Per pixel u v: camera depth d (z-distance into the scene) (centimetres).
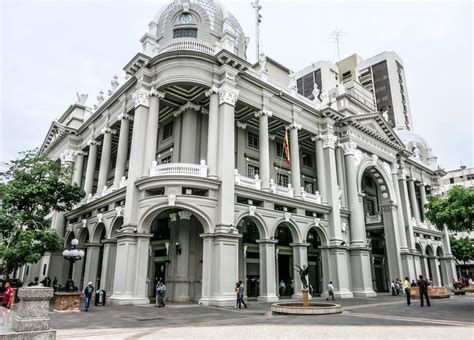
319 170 2934
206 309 1708
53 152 3838
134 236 1983
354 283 2812
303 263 2484
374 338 938
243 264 2473
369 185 3981
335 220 2778
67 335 1014
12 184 2317
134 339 935
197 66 2242
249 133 2916
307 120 2970
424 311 1702
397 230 3475
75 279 2777
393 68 7981
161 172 2061
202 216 1973
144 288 1931
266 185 2383
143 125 2234
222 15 2969
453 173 7475
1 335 728
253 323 1261
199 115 2564
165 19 2908
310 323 1256
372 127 3531
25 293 794
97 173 3541
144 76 2308
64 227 3228
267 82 2661
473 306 1966
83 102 3688
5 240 2291
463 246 4953
